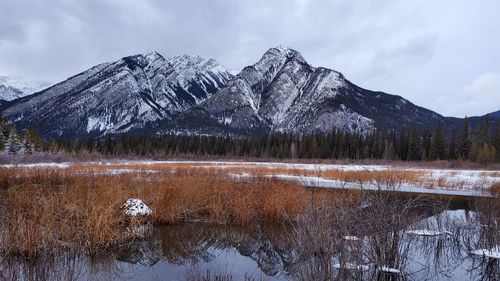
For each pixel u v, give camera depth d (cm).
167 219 1199
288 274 768
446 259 859
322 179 2488
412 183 2338
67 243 891
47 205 1005
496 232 965
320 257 639
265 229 1162
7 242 832
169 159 7031
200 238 1056
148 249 952
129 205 1168
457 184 2300
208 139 9969
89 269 796
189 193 1346
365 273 712
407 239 896
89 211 1042
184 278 749
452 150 6956
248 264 845
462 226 1093
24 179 2058
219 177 1969
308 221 704
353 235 725
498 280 735
